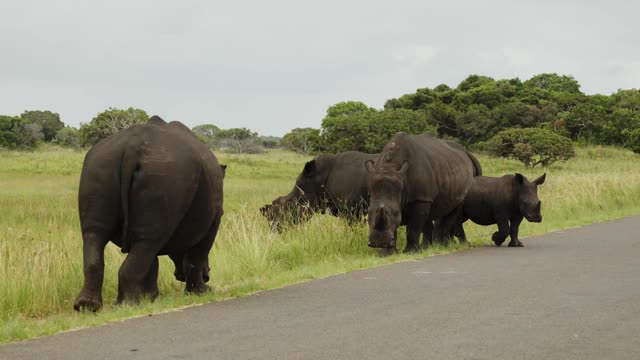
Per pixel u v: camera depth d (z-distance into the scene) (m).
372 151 97.25
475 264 14.67
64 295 12.02
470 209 19.42
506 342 7.95
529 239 20.11
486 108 134.38
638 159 89.00
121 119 105.94
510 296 10.80
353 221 18.44
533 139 78.00
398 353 7.52
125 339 8.14
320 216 19.30
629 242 18.75
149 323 9.03
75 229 20.31
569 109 147.00
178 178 10.41
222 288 12.91
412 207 17.14
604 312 9.55
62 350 7.64
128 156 10.20
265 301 10.67
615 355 7.41
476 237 21.36
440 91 171.75
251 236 16.22
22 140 113.44
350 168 19.00
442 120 133.12
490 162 81.88
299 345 7.86
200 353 7.52
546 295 10.85
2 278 11.47
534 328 8.62
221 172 11.76
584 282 12.11
